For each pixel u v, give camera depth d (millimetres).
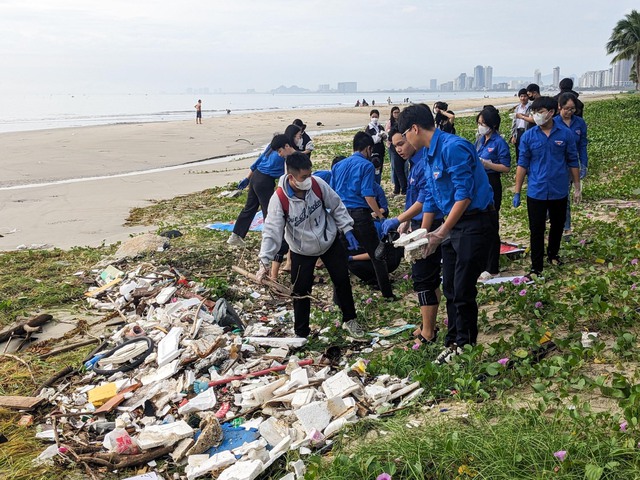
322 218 5766
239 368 5426
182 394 5020
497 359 4980
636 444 3361
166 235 10469
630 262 6906
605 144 19938
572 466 3213
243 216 9102
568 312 5539
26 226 12211
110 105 143500
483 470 3346
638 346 4820
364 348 5844
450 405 4402
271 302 7160
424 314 5586
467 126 29156
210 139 33406
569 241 8383
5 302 7258
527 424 3688
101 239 10992
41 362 5848
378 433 4070
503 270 7770
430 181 5062
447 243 5141
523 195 12930
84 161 23922
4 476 4039
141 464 4176
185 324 6102
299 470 3820
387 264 7551
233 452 4113
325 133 35844
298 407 4539
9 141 32125
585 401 4047
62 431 4613
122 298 7176
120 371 5453
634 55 72438
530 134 7117
